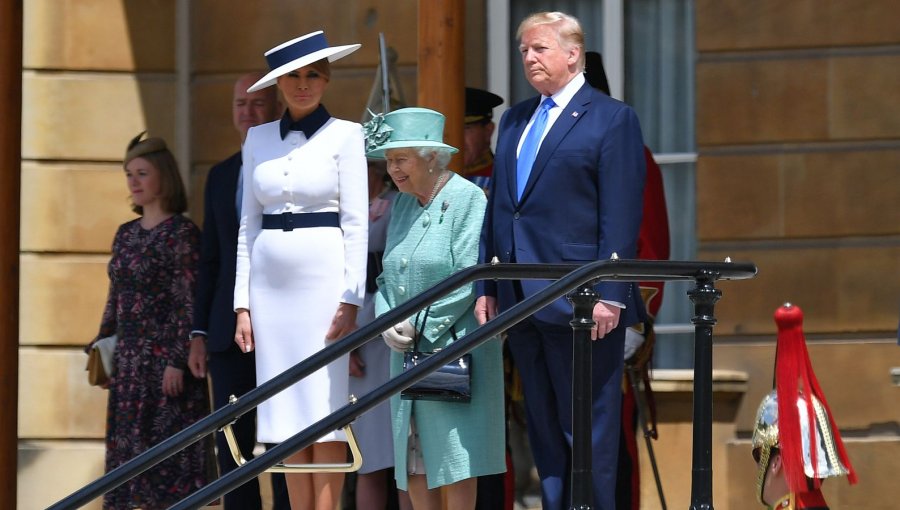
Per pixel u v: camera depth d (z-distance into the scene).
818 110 27.66
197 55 29.67
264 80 20.59
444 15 21.34
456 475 19.25
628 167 19.02
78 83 29.42
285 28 29.39
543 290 15.73
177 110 29.56
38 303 29.12
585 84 19.67
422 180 19.86
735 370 27.41
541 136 19.61
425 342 19.44
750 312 27.56
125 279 24.42
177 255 24.31
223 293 23.16
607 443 18.84
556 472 19.17
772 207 27.70
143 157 24.73
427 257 19.62
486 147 24.38
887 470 26.73
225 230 23.30
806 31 27.72
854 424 27.11
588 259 19.00
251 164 21.05
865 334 27.31
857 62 27.58
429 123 19.84
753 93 27.92
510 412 23.67
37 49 29.41
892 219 27.33
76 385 29.03
